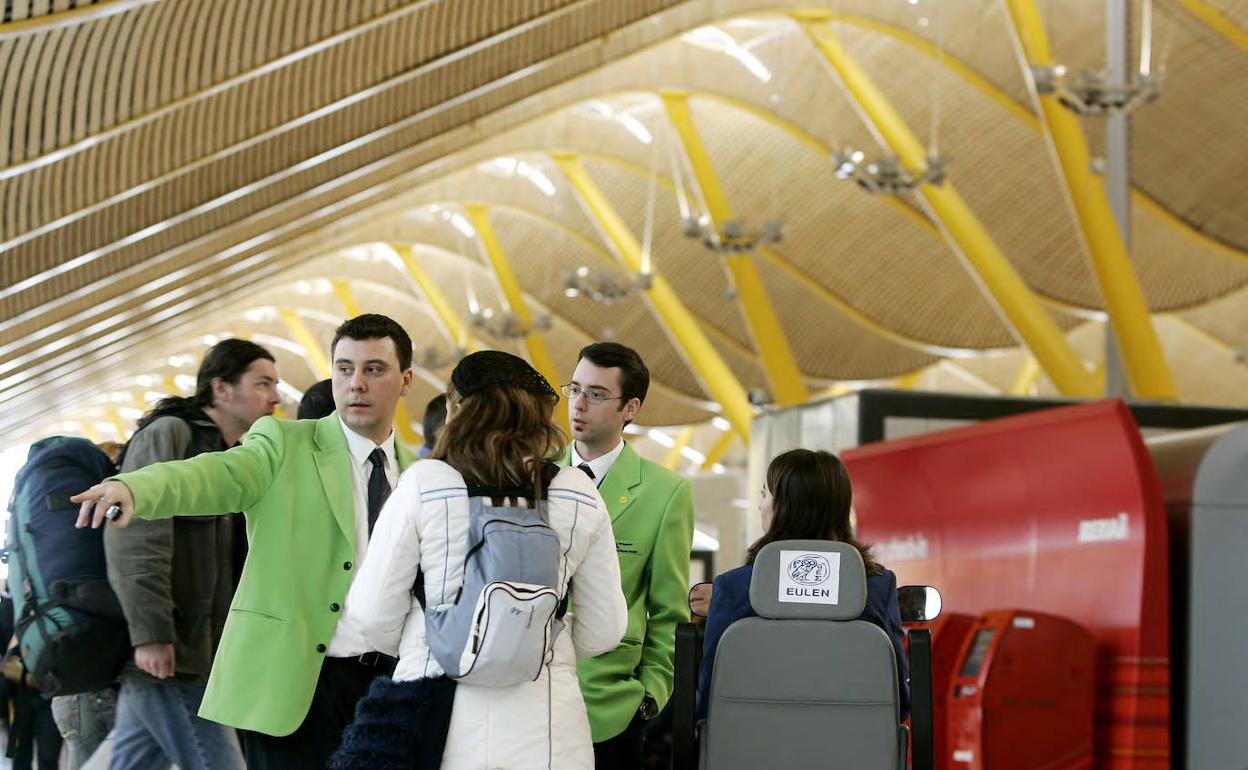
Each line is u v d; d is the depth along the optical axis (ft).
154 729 20.25
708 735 17.16
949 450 33.45
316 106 89.40
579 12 100.73
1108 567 26.30
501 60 102.06
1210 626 25.17
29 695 25.75
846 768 16.87
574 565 14.60
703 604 20.35
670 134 161.99
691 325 161.58
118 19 69.56
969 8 123.95
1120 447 25.85
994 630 25.86
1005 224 150.71
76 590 19.81
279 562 17.07
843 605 17.04
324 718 17.02
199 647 20.21
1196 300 162.91
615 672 18.53
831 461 18.40
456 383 14.69
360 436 17.84
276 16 71.77
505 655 13.62
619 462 19.38
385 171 141.69
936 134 139.85
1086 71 93.91
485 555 13.89
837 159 116.57
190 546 20.26
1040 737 25.21
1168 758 24.89
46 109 71.05
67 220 91.25
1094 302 156.46
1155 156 134.21
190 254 149.38
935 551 35.04
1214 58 124.16
